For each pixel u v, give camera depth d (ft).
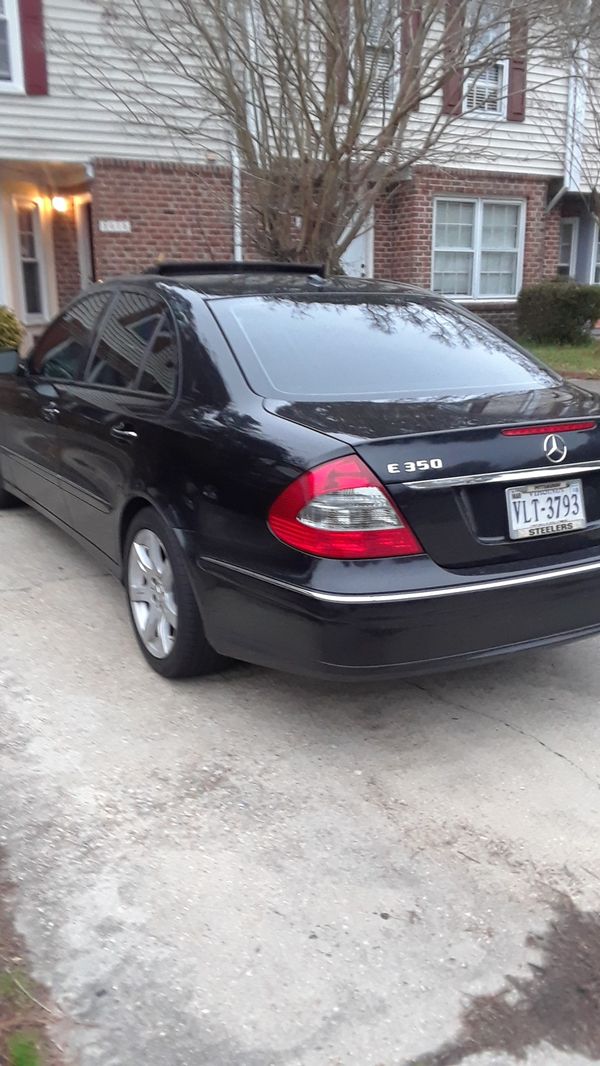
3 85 36.78
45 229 44.96
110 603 15.88
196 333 12.61
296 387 11.73
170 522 11.93
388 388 12.03
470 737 11.62
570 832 9.73
